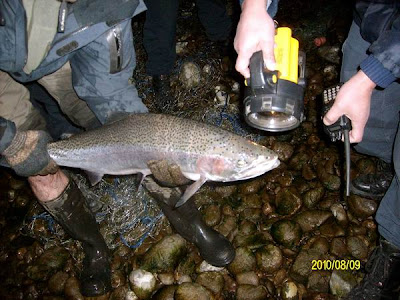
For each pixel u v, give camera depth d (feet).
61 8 2.96
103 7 3.07
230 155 3.35
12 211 5.37
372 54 2.56
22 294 4.53
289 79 2.76
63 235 4.89
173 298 4.04
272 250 4.20
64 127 5.02
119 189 5.03
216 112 5.73
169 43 5.63
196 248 4.43
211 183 4.91
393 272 3.66
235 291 4.09
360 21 3.36
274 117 2.99
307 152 5.11
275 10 3.19
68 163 3.67
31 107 4.03
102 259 4.43
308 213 4.50
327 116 2.88
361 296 3.77
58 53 3.15
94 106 3.75
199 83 6.31
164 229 4.67
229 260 4.15
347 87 2.70
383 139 3.97
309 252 4.17
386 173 4.37
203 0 6.37
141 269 4.27
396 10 2.91
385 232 3.61
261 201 4.78
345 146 2.87
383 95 3.59
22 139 3.24
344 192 4.63
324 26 7.11
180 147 3.37
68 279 4.49
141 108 3.83
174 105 6.06
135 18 8.15
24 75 3.31
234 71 6.42
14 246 4.98
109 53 3.35
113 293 4.29
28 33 2.97
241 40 2.77
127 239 4.66
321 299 3.91
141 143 3.45
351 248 4.17
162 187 4.08
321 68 6.32
